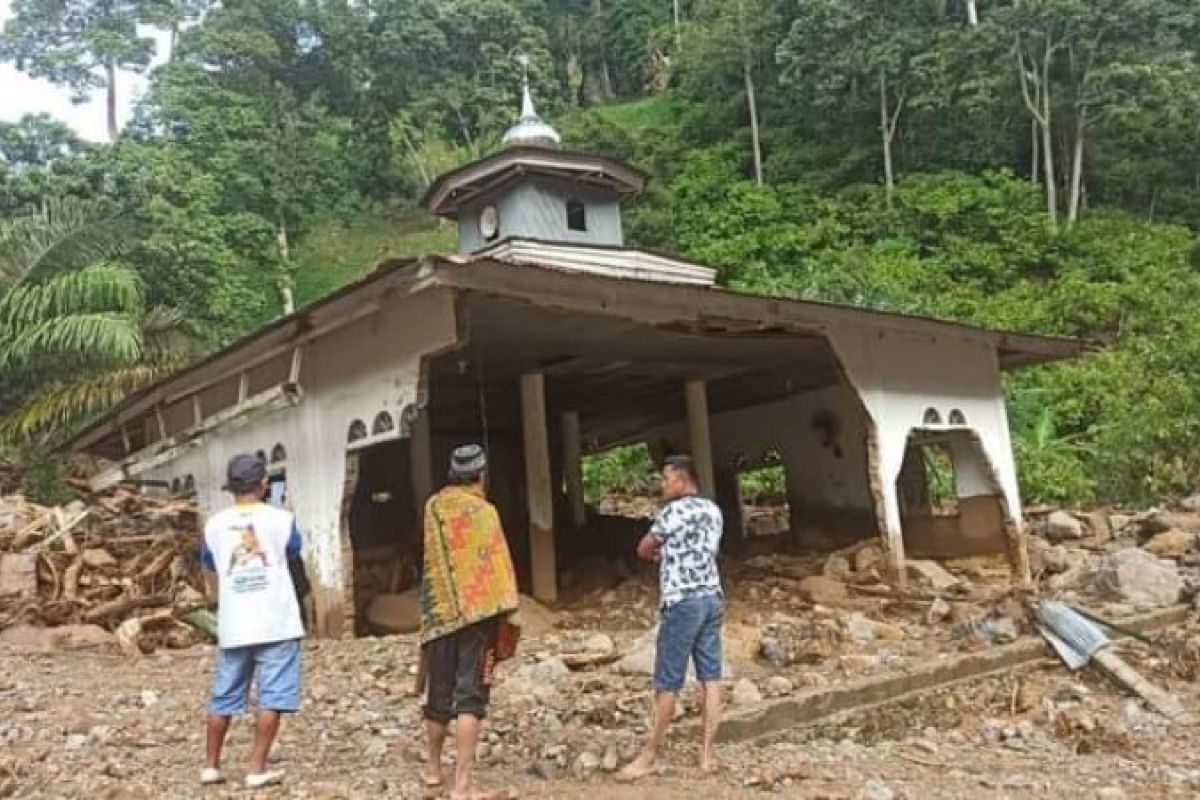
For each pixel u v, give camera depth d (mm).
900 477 16172
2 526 11578
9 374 18656
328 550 10688
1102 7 39031
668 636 5844
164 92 51719
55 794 5527
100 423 15734
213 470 13141
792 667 8672
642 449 25844
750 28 49188
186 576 11578
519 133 19734
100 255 20406
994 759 6684
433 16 62969
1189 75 38906
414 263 8414
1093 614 9586
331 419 10789
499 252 16312
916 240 39156
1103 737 7184
